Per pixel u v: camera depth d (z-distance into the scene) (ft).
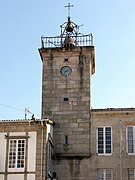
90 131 129.08
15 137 117.60
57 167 126.11
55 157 127.03
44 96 133.90
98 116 130.31
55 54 137.90
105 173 124.98
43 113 131.95
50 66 137.08
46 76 136.15
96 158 126.31
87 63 136.15
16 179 114.01
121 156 125.70
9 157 116.26
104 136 128.36
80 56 136.98
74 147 127.85
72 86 134.21
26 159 115.55
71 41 139.85
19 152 116.47
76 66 136.26
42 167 114.21
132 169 124.57
